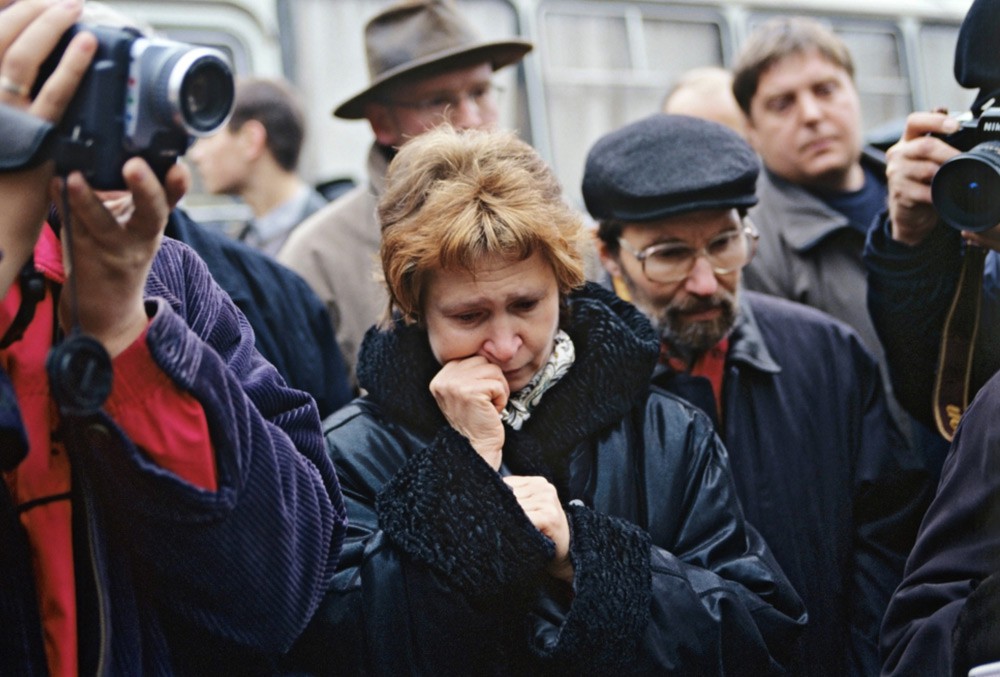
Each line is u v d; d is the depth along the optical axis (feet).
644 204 7.67
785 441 7.82
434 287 6.06
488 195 5.92
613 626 5.60
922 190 7.30
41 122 3.99
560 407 6.39
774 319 8.27
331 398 9.51
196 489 4.37
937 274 7.50
